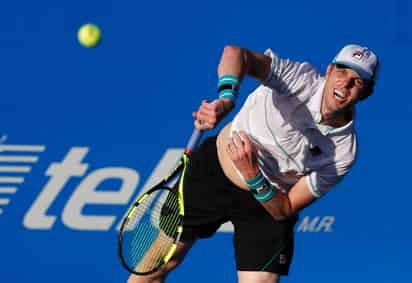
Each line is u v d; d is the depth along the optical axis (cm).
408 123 2278
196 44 2297
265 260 1697
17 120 2256
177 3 2312
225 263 2225
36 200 2230
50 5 2295
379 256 2234
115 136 2258
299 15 2314
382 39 2314
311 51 2308
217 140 1717
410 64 2297
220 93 1421
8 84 2267
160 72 2284
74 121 2261
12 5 2292
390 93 2291
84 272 2211
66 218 2227
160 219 1764
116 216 2233
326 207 2244
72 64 2280
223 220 1758
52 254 2214
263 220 1700
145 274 1688
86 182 2242
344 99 1443
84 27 2011
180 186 1678
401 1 2316
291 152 1572
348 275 2233
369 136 2273
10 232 2217
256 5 2317
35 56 2278
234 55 1450
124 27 2297
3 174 2236
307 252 2236
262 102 1566
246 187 1672
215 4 2316
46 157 2245
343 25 2316
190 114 2273
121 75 2280
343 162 1574
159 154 2256
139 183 2244
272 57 1488
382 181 2255
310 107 1494
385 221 2242
